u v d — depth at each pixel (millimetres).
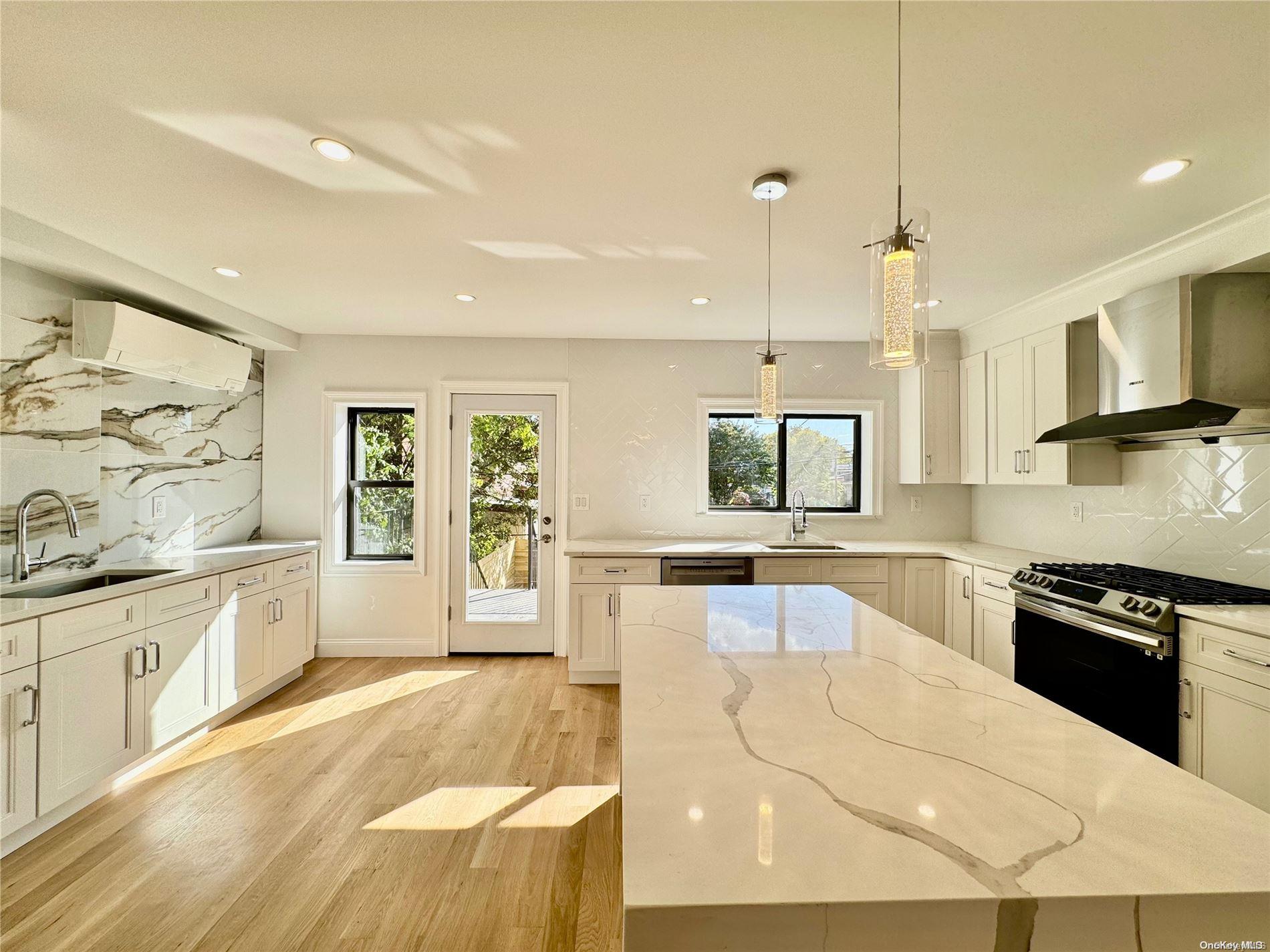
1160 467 2857
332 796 2457
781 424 4609
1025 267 2826
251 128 1752
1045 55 1431
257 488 4312
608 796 2467
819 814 756
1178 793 813
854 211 2281
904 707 1123
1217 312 2340
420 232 2498
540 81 1544
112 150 1872
